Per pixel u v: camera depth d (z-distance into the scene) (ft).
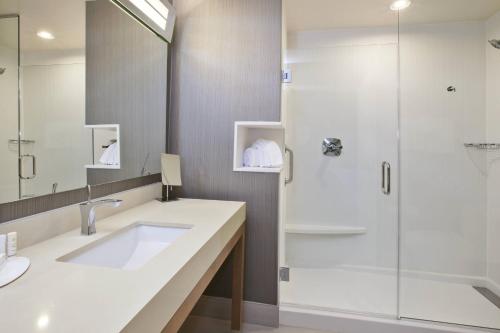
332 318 5.86
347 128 8.45
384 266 8.29
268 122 5.72
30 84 3.25
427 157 7.93
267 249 5.95
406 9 7.11
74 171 3.92
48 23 3.49
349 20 7.77
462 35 7.54
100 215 4.32
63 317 1.84
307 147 8.62
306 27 8.22
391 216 8.27
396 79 8.06
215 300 6.21
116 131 4.78
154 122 5.80
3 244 2.65
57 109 3.63
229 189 6.05
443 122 7.77
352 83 8.34
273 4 5.81
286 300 6.55
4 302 2.02
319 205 8.63
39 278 2.39
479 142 7.50
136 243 4.23
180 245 3.21
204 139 6.14
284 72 6.42
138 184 5.43
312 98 8.52
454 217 7.78
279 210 5.99
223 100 6.03
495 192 7.27
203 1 6.10
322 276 8.05
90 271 2.53
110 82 4.57
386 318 5.86
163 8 5.37
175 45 6.23
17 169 3.11
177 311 2.59
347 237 8.46
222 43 6.02
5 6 2.96
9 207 3.03
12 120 3.05
